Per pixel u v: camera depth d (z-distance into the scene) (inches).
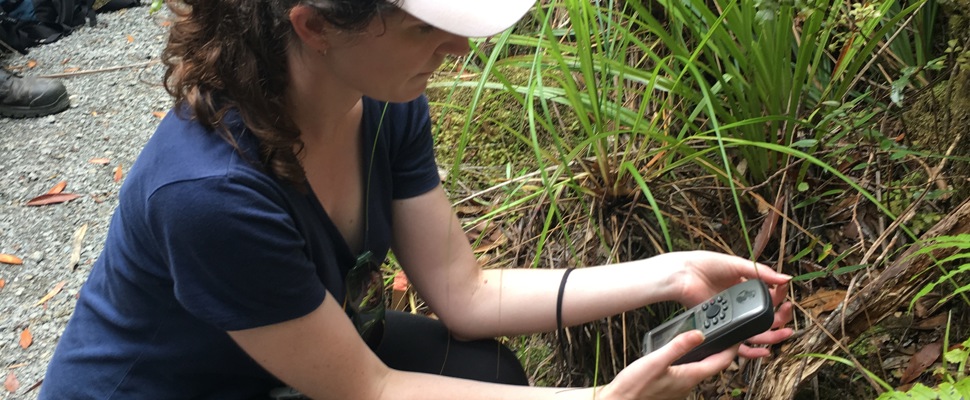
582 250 62.1
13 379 75.5
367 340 50.3
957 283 56.8
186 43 37.2
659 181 62.2
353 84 37.4
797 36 66.1
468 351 52.4
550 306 50.4
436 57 36.9
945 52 59.1
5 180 100.0
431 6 32.9
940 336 56.8
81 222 93.3
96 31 127.5
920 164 61.3
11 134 107.9
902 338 58.1
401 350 52.6
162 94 112.8
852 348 58.4
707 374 44.2
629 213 59.7
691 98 60.8
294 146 39.5
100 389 44.1
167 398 44.4
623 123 63.5
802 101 61.4
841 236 62.0
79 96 113.7
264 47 36.1
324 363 41.9
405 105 45.9
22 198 97.2
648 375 43.0
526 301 50.6
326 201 43.6
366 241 46.6
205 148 36.7
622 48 63.9
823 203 63.7
